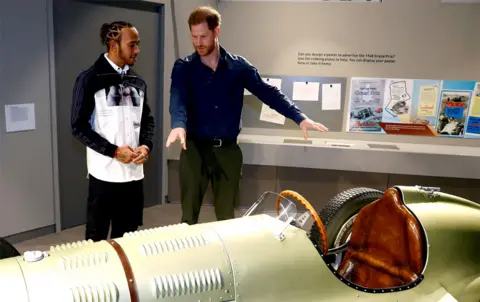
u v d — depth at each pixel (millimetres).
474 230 2242
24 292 1472
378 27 4168
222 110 3096
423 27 4121
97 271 1587
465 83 4211
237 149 3197
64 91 3707
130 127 2789
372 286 2316
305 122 3146
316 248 1930
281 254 1835
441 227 2162
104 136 2717
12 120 3338
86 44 3775
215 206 3293
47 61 3471
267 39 4320
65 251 1679
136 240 1782
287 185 4355
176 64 3082
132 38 2664
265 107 4465
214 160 3150
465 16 4055
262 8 4262
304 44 4285
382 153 4082
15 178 3449
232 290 1712
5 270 1527
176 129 2771
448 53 4160
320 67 4320
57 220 3793
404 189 2260
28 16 3289
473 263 2225
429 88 4254
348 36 4219
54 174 3699
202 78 3035
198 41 2857
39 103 3486
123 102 2742
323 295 1857
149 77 4301
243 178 4383
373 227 2330
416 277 2072
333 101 4363
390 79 4270
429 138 4375
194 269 1688
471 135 4328
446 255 2145
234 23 4324
